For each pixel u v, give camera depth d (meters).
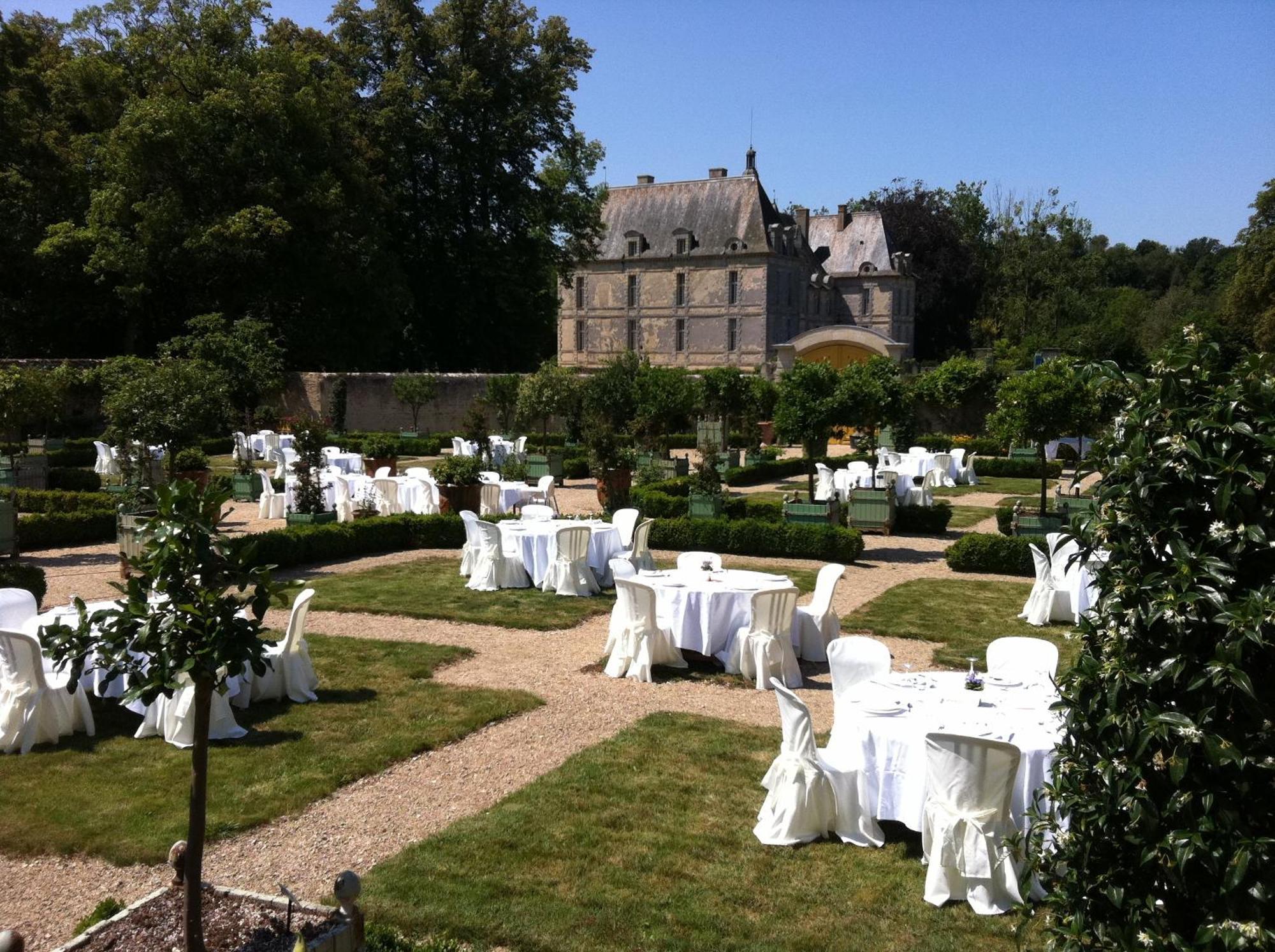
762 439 38.12
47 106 39.56
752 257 64.00
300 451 18.80
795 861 5.71
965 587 13.82
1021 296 64.06
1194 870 3.33
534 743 7.57
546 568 13.33
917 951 4.77
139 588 4.04
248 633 4.13
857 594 13.36
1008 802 5.26
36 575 11.06
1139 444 3.36
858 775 6.00
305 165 39.25
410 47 44.00
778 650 9.23
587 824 6.11
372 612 11.95
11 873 5.43
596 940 4.81
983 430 36.38
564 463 27.17
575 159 50.28
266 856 5.64
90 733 7.61
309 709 8.25
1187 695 3.29
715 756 7.30
